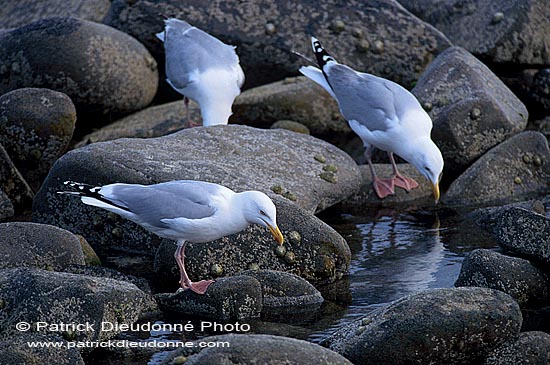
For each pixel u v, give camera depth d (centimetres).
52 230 1139
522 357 911
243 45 1822
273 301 1089
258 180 1305
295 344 827
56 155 1507
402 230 1354
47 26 1675
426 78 1655
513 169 1491
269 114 1723
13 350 884
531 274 1095
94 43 1673
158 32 1827
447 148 1559
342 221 1397
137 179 1238
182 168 1266
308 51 1816
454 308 920
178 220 1064
